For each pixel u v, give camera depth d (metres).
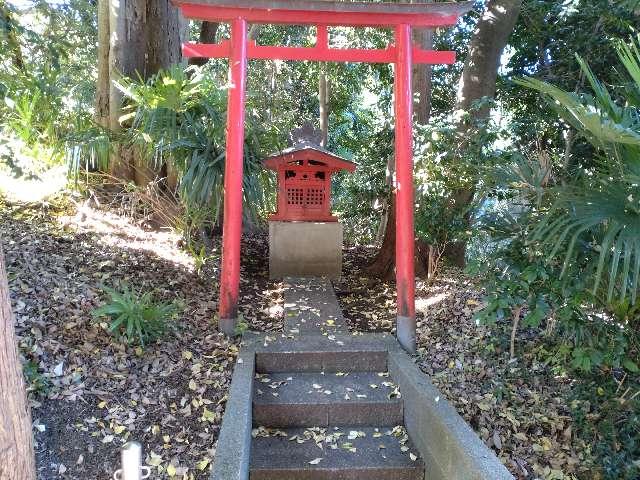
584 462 2.70
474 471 2.20
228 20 3.91
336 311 4.67
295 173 5.91
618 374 2.87
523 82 2.28
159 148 4.45
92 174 5.50
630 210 2.19
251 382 3.15
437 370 3.51
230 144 3.98
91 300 3.64
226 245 3.96
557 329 3.19
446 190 4.66
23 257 4.00
